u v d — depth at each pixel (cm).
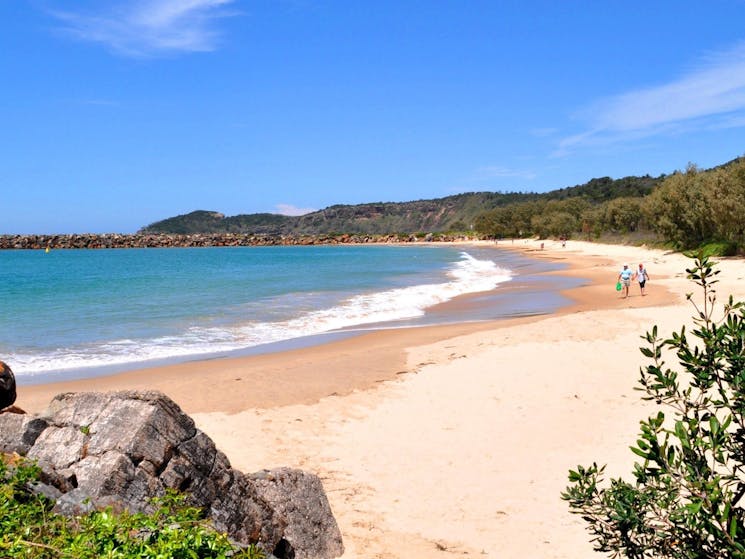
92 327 2361
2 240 15850
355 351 1839
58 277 5294
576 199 13400
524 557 688
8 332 2222
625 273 3077
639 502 386
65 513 477
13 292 3750
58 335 2178
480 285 4081
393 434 1088
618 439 1034
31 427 586
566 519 774
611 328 1961
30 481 496
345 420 1166
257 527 614
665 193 5834
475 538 730
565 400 1252
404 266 6894
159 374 1578
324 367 1599
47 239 16550
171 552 382
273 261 8812
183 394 1356
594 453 979
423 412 1206
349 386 1400
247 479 636
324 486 872
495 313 2688
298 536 668
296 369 1583
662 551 382
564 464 941
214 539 411
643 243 7519
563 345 1741
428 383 1407
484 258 8456
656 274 4172
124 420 565
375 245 19388
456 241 17900
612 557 418
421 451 1008
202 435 598
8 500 450
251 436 1076
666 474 382
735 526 332
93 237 17575
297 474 717
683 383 1293
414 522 774
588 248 8631
